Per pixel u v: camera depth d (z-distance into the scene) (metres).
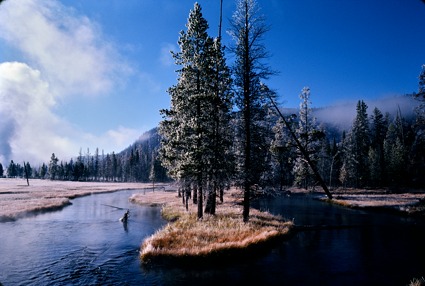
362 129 69.19
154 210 36.06
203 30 24.80
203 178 22.22
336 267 13.13
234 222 20.50
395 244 17.31
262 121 21.83
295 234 20.11
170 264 13.38
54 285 11.46
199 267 13.04
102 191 74.81
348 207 37.53
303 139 47.59
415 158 63.28
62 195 55.94
